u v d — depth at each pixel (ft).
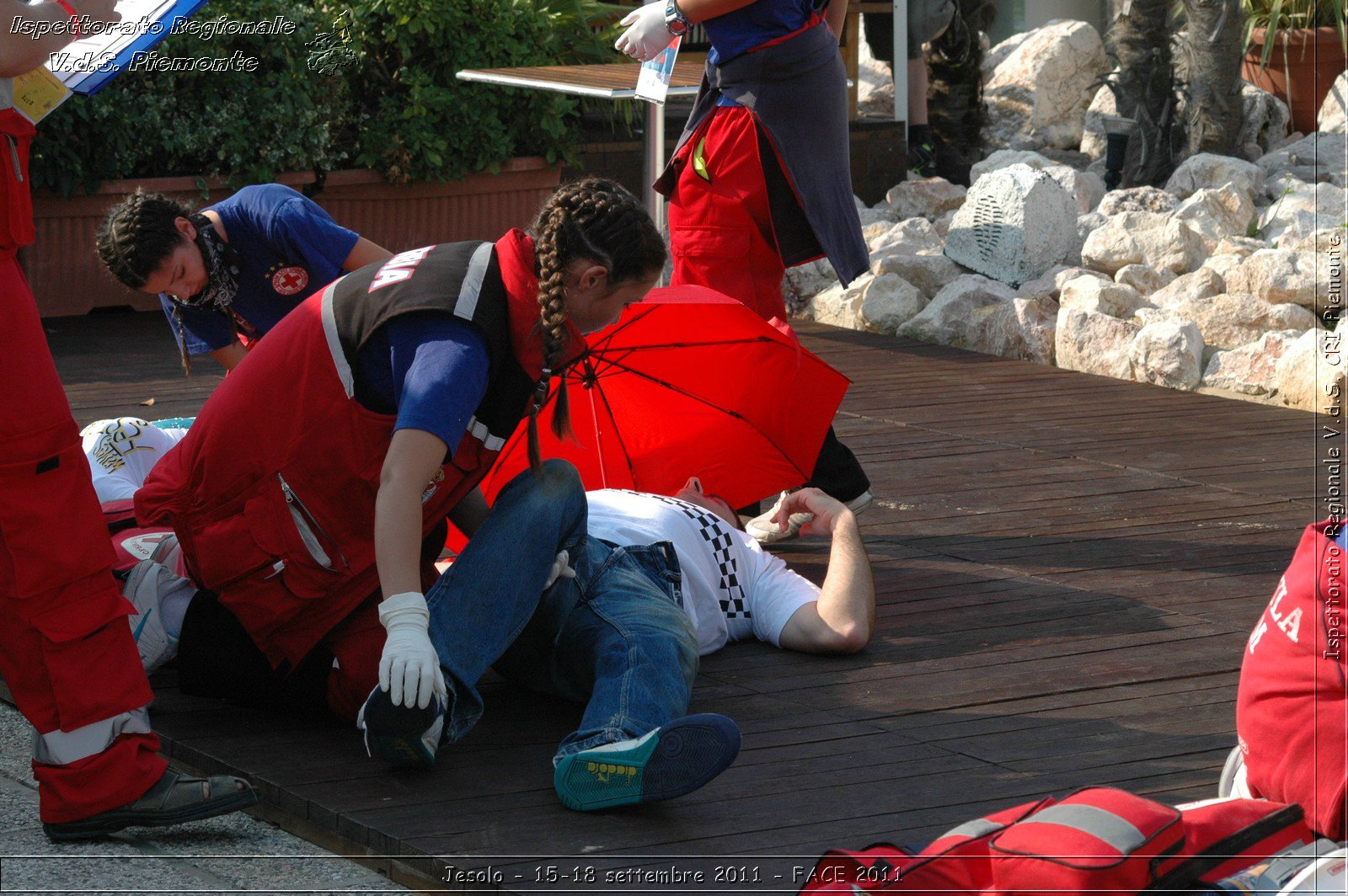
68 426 18.60
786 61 30.58
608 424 27.91
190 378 44.62
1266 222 58.85
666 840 18.25
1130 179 68.44
